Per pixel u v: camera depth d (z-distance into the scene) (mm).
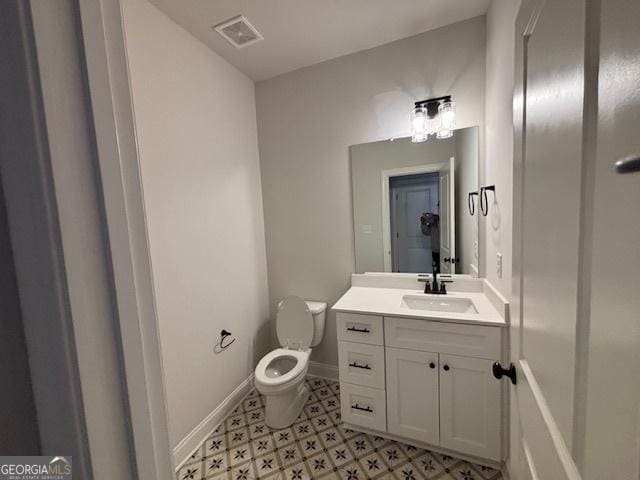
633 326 318
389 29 1705
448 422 1447
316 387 2156
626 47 324
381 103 1902
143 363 365
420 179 1875
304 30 1674
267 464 1506
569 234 482
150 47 1404
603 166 379
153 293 386
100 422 314
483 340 1341
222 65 1900
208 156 1774
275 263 2355
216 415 1804
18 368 311
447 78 1724
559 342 524
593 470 405
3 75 274
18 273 295
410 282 1938
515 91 799
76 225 294
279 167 2248
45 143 274
